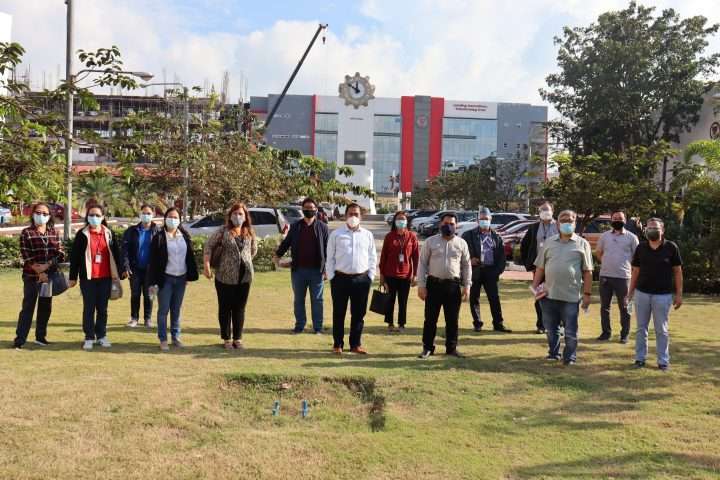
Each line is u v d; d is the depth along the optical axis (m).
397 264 9.94
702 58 41.34
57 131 8.45
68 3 17.80
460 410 6.20
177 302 8.47
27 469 4.66
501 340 9.39
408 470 4.78
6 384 6.50
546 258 8.02
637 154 19.33
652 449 5.22
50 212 8.31
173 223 8.30
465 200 61.78
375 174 116.94
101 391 6.34
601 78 41.84
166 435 5.43
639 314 7.82
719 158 22.75
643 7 42.62
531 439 5.45
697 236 16.61
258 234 22.95
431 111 116.50
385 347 8.70
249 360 7.71
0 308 11.25
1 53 7.74
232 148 24.73
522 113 118.25
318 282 9.63
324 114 114.88
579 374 7.43
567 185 18.95
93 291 8.21
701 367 7.82
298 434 5.58
